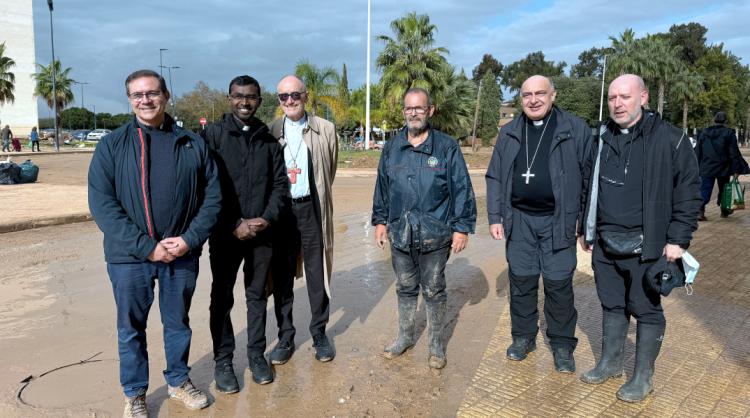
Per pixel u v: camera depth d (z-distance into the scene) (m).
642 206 3.38
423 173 3.87
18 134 70.06
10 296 5.62
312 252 4.09
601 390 3.62
